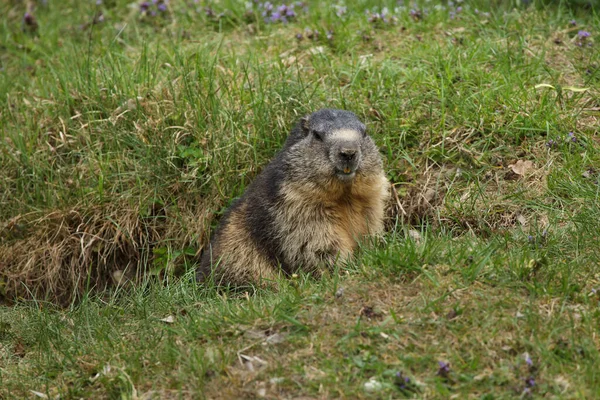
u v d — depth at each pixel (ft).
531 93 39.86
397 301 27.63
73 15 55.21
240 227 35.01
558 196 34.96
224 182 39.81
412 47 44.88
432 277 28.02
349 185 33.01
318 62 44.34
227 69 44.04
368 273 29.35
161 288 34.96
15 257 40.83
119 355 28.40
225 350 26.94
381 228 35.24
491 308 26.48
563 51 43.39
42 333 32.68
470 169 38.09
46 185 41.75
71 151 41.81
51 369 29.58
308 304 28.09
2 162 42.57
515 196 35.47
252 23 49.98
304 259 33.53
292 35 47.88
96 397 26.84
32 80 47.78
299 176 32.94
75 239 40.06
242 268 34.76
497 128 38.42
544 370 24.09
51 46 51.55
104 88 43.32
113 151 41.55
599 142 37.06
